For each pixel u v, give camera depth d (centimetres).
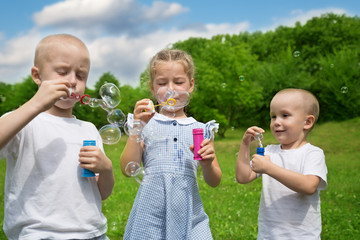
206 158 184
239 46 2128
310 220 196
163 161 197
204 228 194
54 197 154
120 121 204
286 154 211
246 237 318
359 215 372
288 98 212
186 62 211
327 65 2008
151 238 186
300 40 2895
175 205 190
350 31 2788
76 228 156
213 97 2036
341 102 1819
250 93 1970
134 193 505
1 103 2158
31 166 155
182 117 217
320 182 201
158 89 204
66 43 161
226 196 484
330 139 1285
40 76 164
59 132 166
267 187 208
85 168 161
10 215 154
